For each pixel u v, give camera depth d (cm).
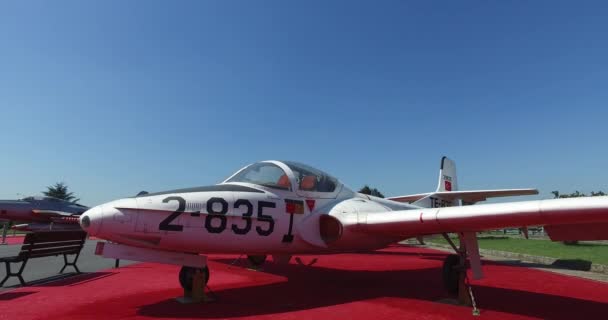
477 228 560
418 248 1850
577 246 1638
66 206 2491
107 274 860
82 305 545
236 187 602
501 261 1216
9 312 502
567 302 588
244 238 574
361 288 712
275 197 626
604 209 434
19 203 2334
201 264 571
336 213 688
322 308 537
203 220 539
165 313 501
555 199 481
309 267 1032
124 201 504
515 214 498
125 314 494
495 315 505
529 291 678
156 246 521
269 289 689
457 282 633
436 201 1424
